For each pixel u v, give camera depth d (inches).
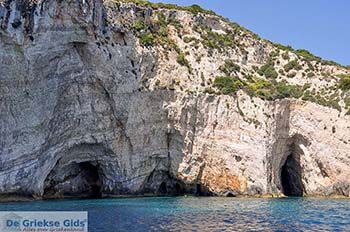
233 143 3075.8
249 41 3804.1
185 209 2063.2
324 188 3147.1
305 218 1819.6
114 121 2765.7
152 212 1907.0
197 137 3063.5
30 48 2348.7
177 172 3011.8
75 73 2566.4
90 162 2760.8
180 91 3070.9
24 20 2331.4
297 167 3299.7
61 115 2539.4
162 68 3110.2
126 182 2837.1
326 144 3193.9
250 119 3110.2
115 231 1380.4
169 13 3513.8
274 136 3142.2
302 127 3235.7
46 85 2437.3
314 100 3304.6
